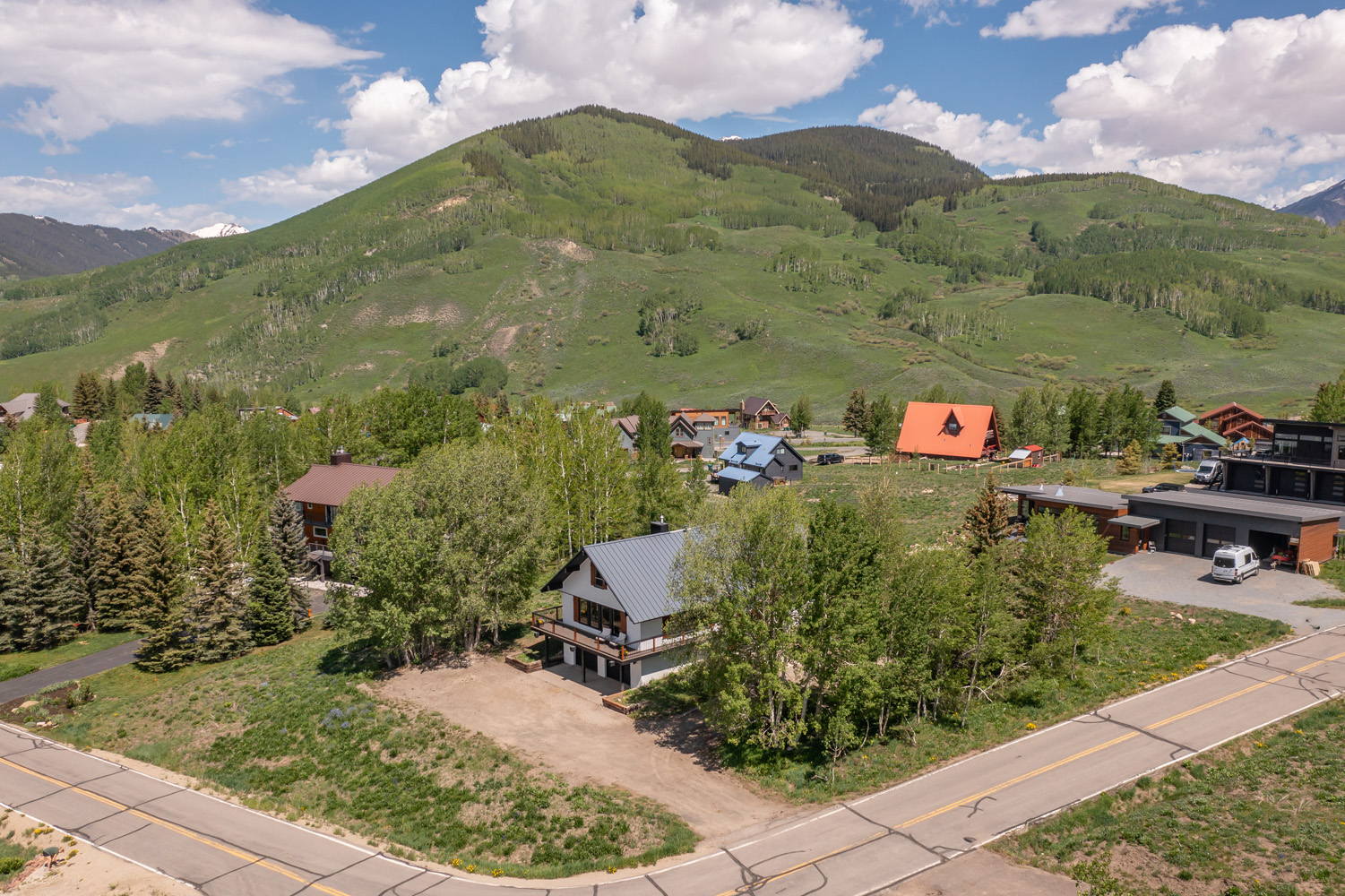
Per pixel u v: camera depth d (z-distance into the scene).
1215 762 29.70
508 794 33.19
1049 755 31.86
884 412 119.25
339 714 42.34
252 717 43.69
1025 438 112.50
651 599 43.78
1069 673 38.62
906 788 30.80
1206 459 88.69
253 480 85.50
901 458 117.06
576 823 30.55
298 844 29.86
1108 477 93.50
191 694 48.53
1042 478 91.31
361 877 27.16
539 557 54.16
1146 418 109.94
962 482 91.50
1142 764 30.25
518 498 53.66
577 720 40.50
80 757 39.44
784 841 27.78
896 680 35.09
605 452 70.94
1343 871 22.48
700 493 77.00
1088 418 111.00
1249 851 24.09
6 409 164.75
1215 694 35.44
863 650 33.12
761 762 34.72
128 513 66.56
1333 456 67.94
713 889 25.08
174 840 30.14
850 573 34.31
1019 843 25.95
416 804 33.22
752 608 35.62
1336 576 51.00
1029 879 24.11
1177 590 50.25
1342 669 36.91
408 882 26.81
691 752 36.47
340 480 75.44
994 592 36.28
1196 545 58.75
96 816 32.38
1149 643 42.34
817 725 34.22
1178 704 34.94
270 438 99.75
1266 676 36.84
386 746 38.69
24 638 59.22
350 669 49.53
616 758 36.12
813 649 33.69
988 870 24.75
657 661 45.16
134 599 61.22
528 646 52.47
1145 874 23.70
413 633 50.97
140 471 86.19
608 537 69.94
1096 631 38.03
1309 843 23.89
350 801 34.06
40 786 35.69
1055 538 38.75
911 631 34.69
